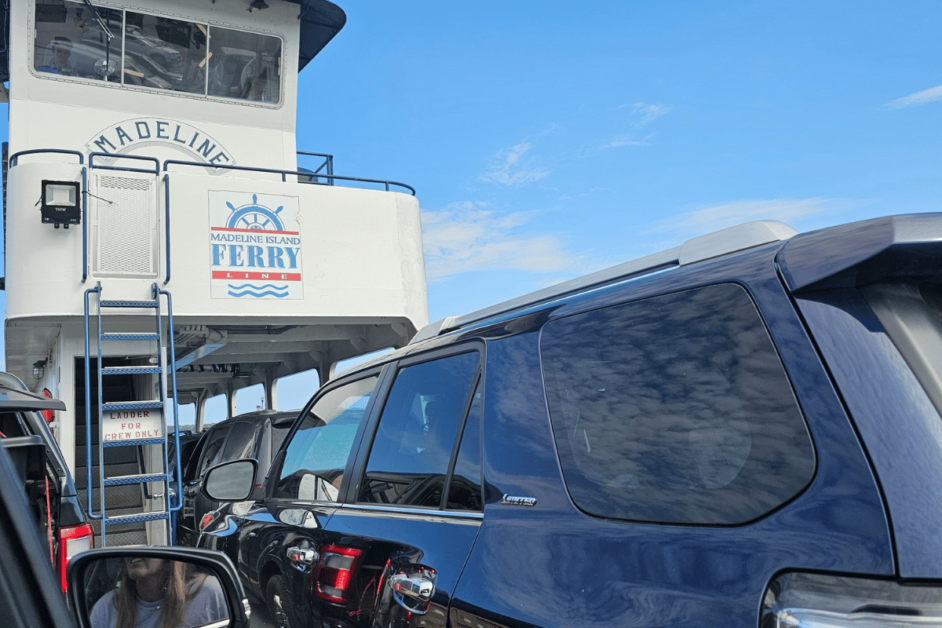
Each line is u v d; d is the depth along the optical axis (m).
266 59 10.00
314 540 2.80
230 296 7.91
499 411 1.92
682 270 1.59
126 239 7.60
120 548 1.59
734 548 1.22
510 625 1.57
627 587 1.36
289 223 8.30
